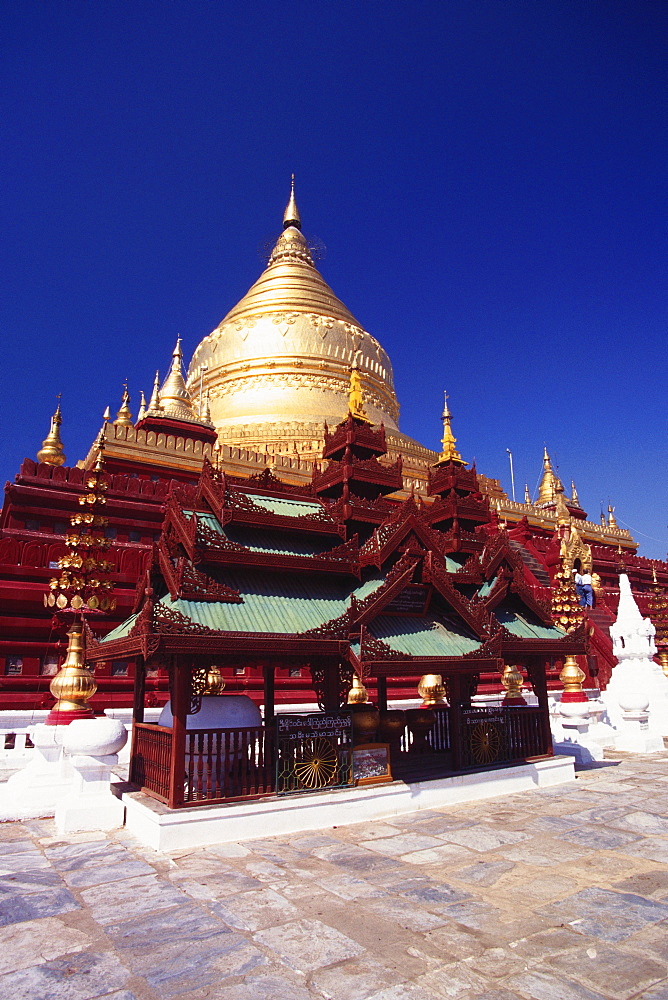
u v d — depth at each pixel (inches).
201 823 421.4
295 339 1785.2
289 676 989.8
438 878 354.0
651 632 1046.4
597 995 231.0
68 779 551.5
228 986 239.5
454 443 788.0
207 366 1824.6
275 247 2239.2
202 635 432.5
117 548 983.0
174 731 439.5
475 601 602.5
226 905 316.2
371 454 665.6
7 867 384.8
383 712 637.9
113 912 311.0
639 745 836.6
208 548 481.7
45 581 896.3
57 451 997.8
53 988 240.2
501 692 1192.2
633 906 312.7
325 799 469.7
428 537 576.1
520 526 1609.3
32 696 824.9
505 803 544.7
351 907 312.2
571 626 961.5
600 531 2057.1
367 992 233.8
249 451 1293.1
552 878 354.3
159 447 1213.7
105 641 544.7
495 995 231.6
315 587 543.8
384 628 536.7
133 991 237.5
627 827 460.4
